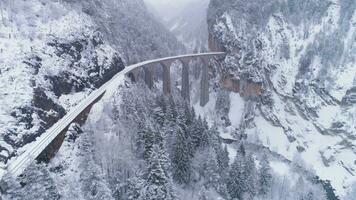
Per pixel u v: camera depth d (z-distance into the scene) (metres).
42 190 43.12
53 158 63.28
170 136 78.88
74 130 73.75
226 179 77.44
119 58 123.38
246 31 160.50
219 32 171.25
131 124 86.12
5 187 44.00
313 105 132.25
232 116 148.50
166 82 142.75
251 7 165.00
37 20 93.25
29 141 62.50
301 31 152.12
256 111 146.50
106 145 71.06
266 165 85.50
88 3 130.88
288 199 88.25
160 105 101.31
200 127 85.62
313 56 140.38
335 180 111.38
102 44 117.25
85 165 57.31
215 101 162.75
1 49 73.56
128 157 67.69
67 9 110.00
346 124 121.00
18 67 72.50
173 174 72.19
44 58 83.75
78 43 101.00
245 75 152.50
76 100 87.25
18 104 64.62
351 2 145.62
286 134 134.38
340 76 131.88
